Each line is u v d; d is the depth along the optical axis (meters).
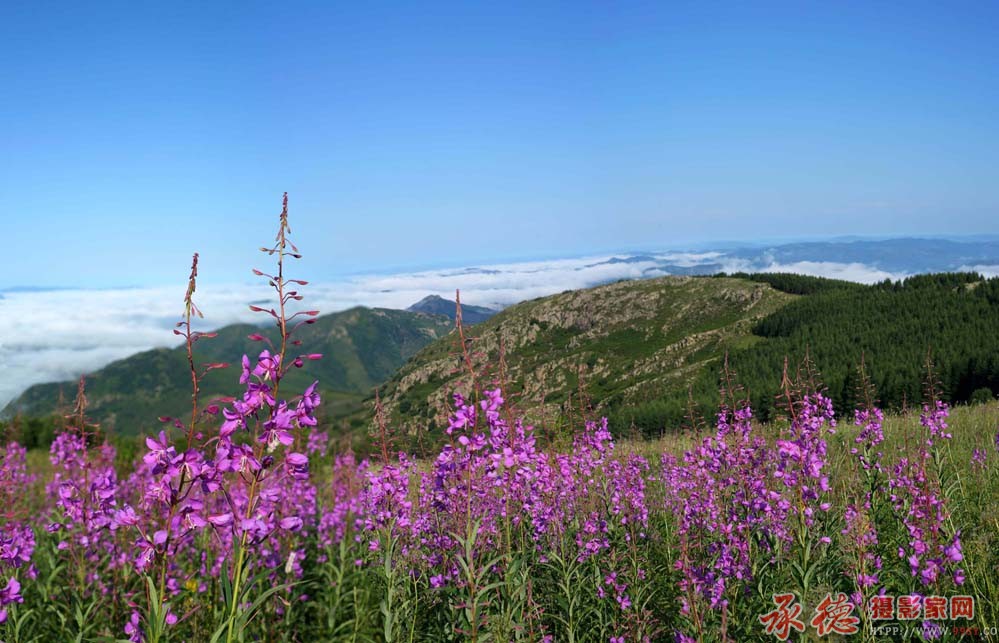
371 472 6.51
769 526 6.15
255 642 5.25
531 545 6.34
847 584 5.59
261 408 3.66
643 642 5.46
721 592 5.46
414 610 5.67
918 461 7.60
